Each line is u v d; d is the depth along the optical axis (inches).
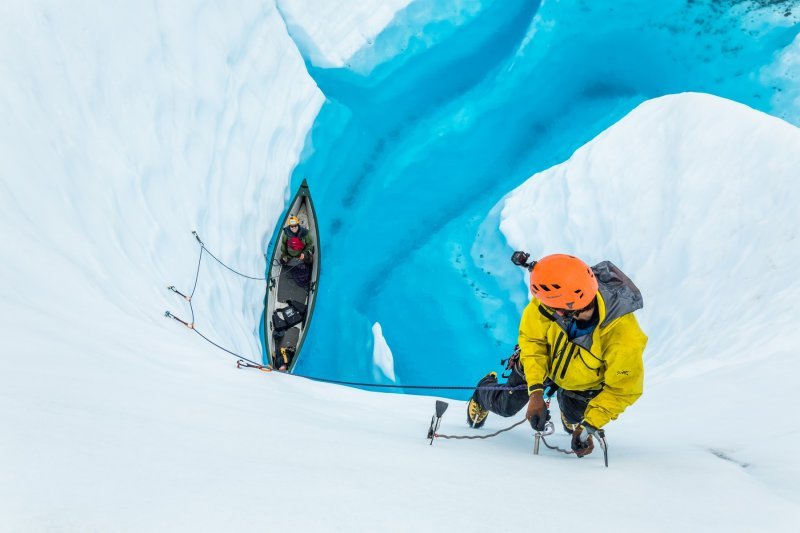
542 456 107.3
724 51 414.9
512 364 124.6
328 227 372.5
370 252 368.8
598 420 93.7
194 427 91.0
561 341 98.3
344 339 337.4
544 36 433.4
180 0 311.1
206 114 310.8
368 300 351.9
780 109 388.5
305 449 86.4
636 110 319.9
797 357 162.2
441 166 398.6
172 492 59.1
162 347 164.9
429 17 430.6
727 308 224.4
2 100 215.6
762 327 192.7
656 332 250.7
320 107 389.4
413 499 65.9
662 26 430.3
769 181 247.6
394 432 128.7
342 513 59.3
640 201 293.6
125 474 61.9
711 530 66.8
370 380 324.5
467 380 323.9
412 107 418.9
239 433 92.3
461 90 424.8
